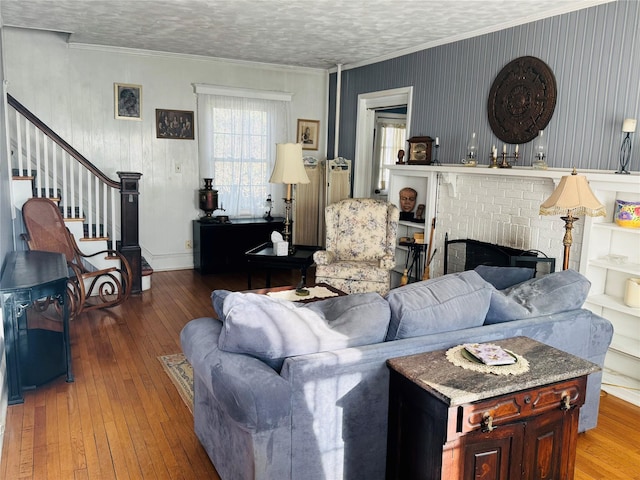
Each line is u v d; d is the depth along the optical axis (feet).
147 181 20.34
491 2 12.61
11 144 17.94
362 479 6.77
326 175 21.89
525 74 14.01
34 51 17.95
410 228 18.90
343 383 6.35
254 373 5.98
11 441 8.48
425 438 6.00
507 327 7.60
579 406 6.50
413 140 17.47
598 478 7.89
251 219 21.72
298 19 14.60
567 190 10.78
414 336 7.03
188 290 18.15
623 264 11.61
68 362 10.64
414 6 13.10
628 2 11.52
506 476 6.09
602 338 8.73
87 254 16.90
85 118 18.98
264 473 6.02
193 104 20.70
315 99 23.17
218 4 13.30
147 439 8.64
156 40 17.67
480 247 14.73
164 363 11.78
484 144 15.49
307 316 6.58
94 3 13.41
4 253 11.76
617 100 11.89
